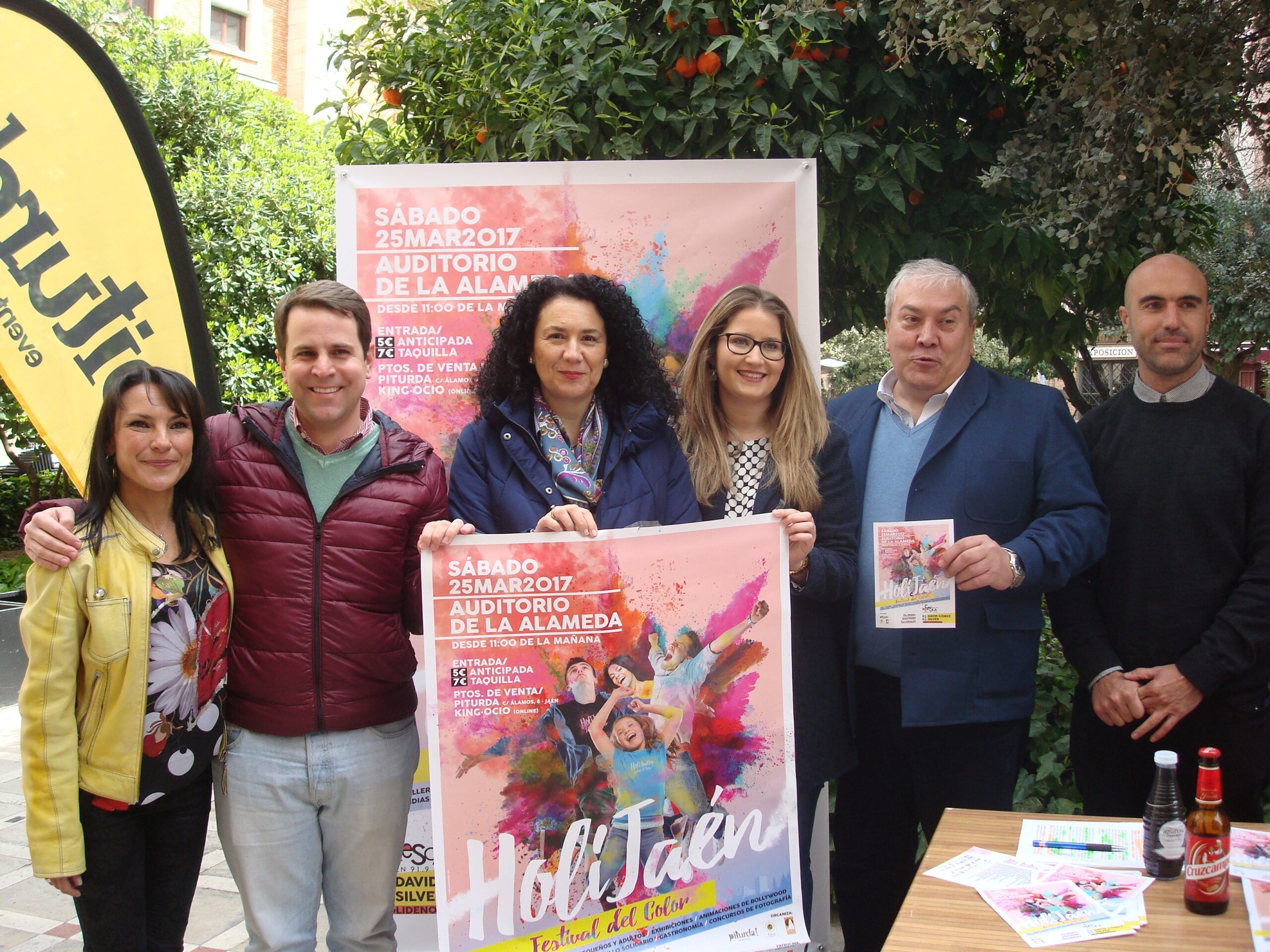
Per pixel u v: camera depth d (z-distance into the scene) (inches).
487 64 135.8
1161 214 119.0
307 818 93.5
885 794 116.6
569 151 126.2
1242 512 106.1
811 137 125.9
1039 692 152.6
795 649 106.5
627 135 130.3
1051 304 148.2
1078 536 103.6
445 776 90.2
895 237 137.5
